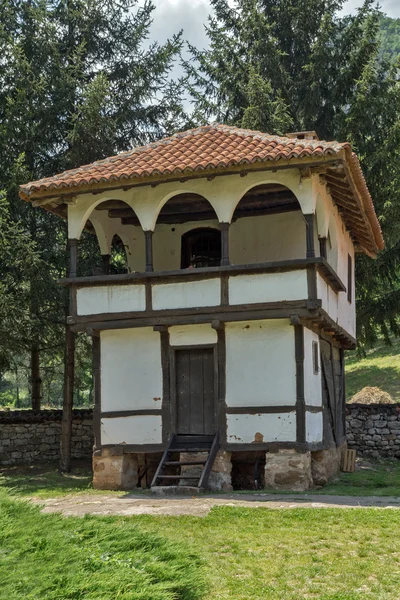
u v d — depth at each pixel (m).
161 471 14.63
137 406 15.59
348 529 9.95
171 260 18.12
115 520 10.09
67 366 19.53
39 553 7.54
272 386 14.74
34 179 21.91
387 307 25.20
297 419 14.50
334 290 17.14
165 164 14.99
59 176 15.87
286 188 15.87
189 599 7.43
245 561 8.66
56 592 6.55
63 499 13.95
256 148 14.92
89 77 23.83
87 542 8.36
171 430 15.33
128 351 15.79
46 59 22.34
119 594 6.64
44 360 25.61
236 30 28.42
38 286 20.16
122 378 15.74
